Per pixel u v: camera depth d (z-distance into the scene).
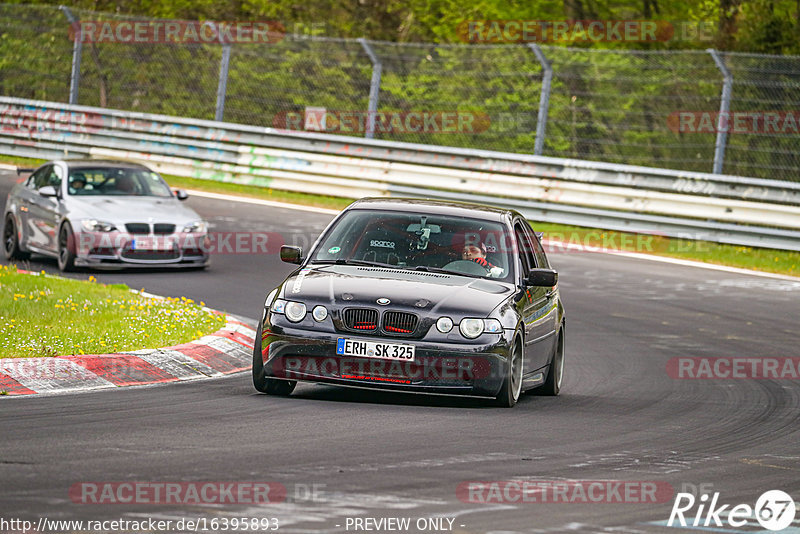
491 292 36.44
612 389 41.66
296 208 91.50
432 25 136.38
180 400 33.97
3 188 91.69
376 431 30.53
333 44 120.94
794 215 80.50
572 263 74.69
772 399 40.69
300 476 24.88
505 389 35.41
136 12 135.75
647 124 112.69
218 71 119.00
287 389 36.50
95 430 28.88
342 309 34.78
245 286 61.28
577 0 136.00
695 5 130.75
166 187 69.31
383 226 39.22
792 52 100.56
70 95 111.06
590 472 27.08
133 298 51.53
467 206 40.84
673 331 55.31
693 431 33.75
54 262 68.00
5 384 34.56
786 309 62.50
